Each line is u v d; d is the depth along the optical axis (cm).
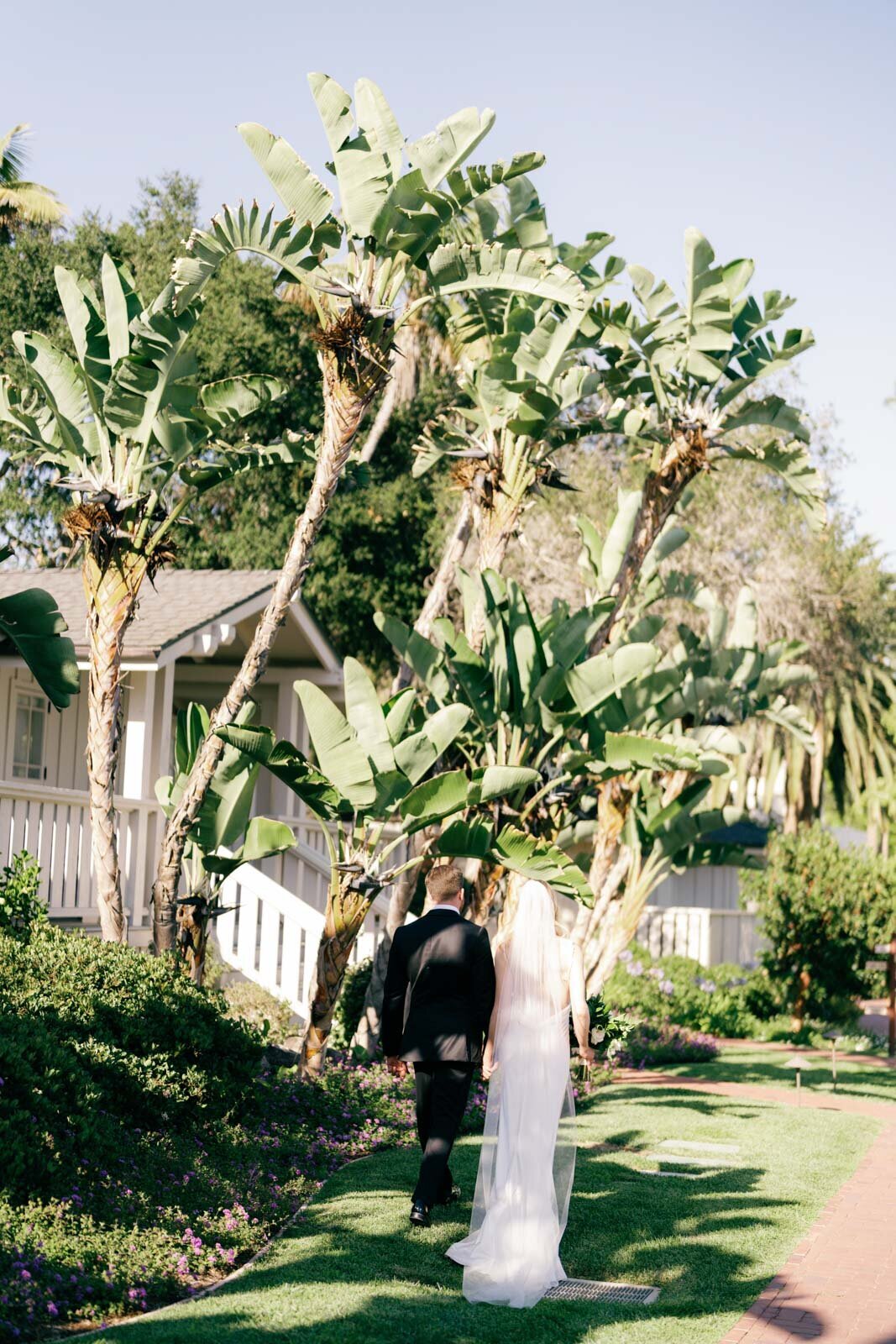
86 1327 511
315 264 908
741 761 3894
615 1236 719
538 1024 666
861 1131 1100
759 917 2367
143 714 1488
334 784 952
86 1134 626
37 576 1836
